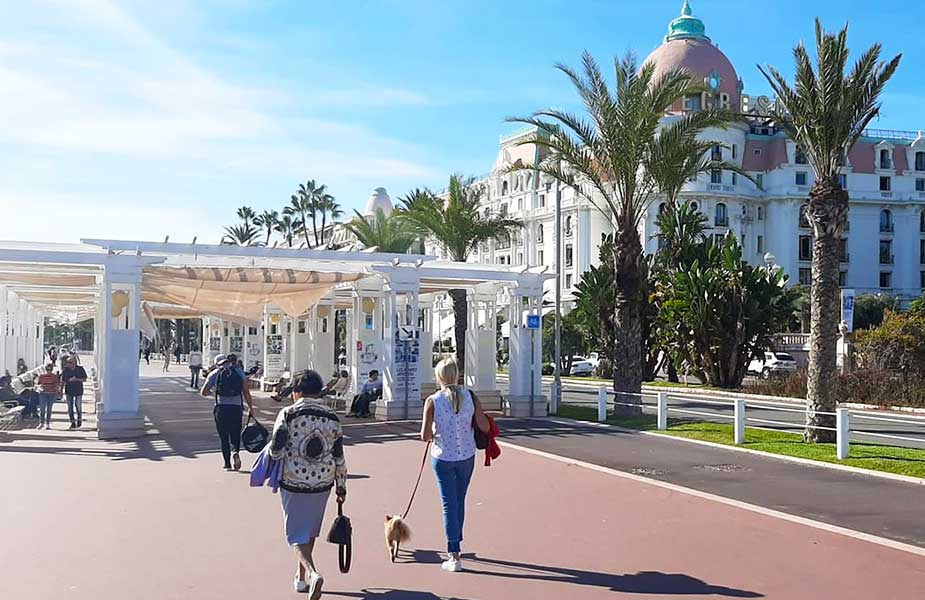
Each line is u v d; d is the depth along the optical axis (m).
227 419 12.14
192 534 7.98
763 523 8.61
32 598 6.01
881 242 81.75
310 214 83.88
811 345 15.66
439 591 6.22
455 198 33.09
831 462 13.03
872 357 28.94
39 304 33.94
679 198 73.62
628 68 20.44
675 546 7.61
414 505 9.46
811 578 6.60
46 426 18.55
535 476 11.66
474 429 7.09
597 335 39.69
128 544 7.59
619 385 21.16
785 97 16.17
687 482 11.38
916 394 25.33
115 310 17.03
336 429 6.21
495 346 24.19
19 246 16.94
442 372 7.09
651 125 20.30
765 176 78.38
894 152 82.25
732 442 15.58
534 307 22.09
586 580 6.51
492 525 8.45
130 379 16.83
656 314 39.03
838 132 15.38
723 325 34.59
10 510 9.13
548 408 22.39
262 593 6.15
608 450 14.74
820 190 15.53
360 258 19.92
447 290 25.80
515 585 6.37
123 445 15.20
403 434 16.95
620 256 21.17
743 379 37.38
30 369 33.78
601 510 9.24
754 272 34.94
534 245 78.50
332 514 8.98
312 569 5.85
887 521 8.87
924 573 6.76
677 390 34.03
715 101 74.25
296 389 6.26
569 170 23.28
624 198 21.25
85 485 10.79
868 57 15.34
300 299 23.77
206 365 45.97
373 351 24.41
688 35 76.88
